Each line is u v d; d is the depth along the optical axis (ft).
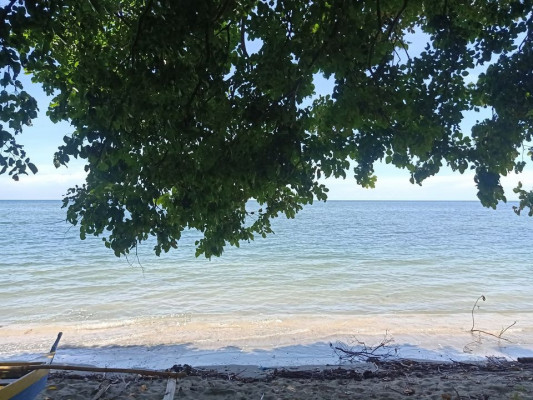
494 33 17.16
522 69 16.11
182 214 18.29
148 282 52.65
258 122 16.38
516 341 31.04
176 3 13.93
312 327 34.09
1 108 14.29
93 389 21.38
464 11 18.03
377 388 21.62
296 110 16.84
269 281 53.52
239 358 27.45
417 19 18.99
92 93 15.47
